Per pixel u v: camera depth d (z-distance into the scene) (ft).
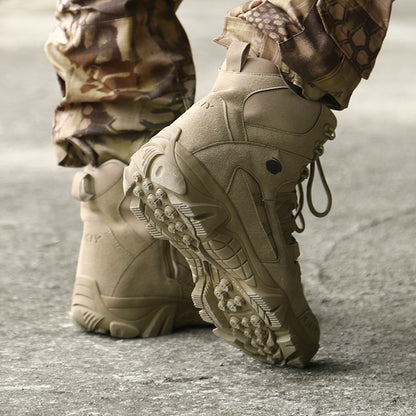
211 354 15.53
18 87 58.08
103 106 16.30
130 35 15.98
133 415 12.50
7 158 38.27
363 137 43.55
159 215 13.75
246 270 13.60
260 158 13.65
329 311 18.54
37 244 24.88
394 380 14.11
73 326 17.42
